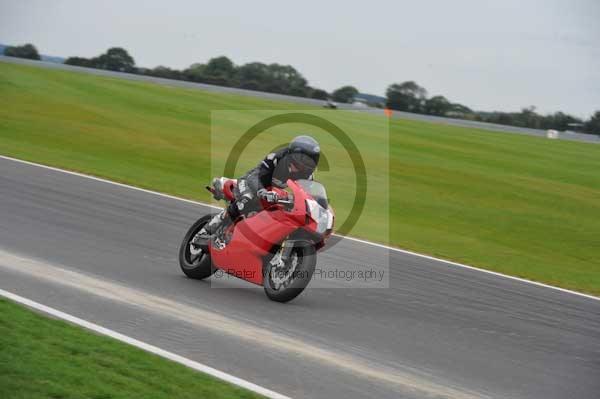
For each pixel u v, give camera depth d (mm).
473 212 33969
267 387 9695
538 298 17547
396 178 40875
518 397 10320
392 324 13461
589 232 32188
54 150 35250
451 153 54906
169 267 16109
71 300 12742
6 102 51719
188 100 66500
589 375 11695
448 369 11242
